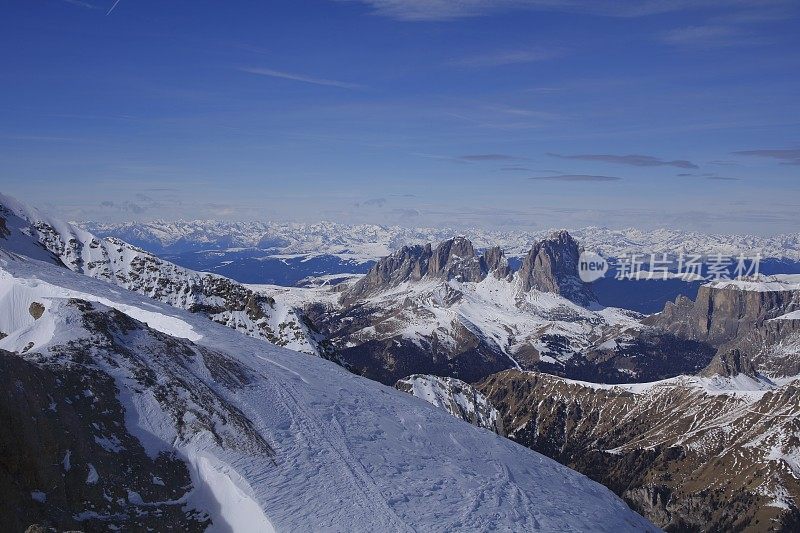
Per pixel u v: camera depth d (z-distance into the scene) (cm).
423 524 5322
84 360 5938
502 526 5688
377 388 9406
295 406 7181
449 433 8150
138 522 4634
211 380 6944
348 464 6116
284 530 4744
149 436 5488
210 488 5197
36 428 4719
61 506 4388
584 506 6969
